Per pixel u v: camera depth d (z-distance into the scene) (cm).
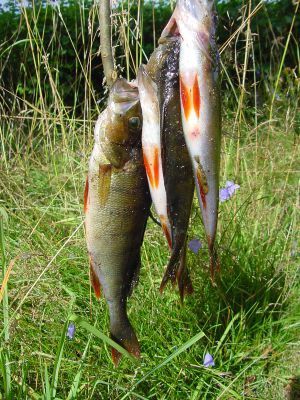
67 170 115
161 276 90
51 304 81
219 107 45
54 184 113
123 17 85
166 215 47
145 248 92
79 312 84
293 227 102
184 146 47
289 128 129
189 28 43
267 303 90
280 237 104
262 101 151
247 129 126
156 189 46
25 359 71
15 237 98
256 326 88
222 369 81
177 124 46
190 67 44
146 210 53
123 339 57
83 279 90
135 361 56
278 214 108
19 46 162
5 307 64
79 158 118
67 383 73
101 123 50
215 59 44
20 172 115
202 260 89
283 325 90
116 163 51
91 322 81
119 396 74
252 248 98
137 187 52
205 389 79
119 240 53
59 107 104
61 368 74
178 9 44
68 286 88
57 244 92
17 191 110
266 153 116
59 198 110
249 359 85
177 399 76
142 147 47
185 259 51
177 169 47
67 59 172
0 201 103
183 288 52
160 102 46
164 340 82
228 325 83
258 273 94
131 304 85
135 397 74
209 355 78
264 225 104
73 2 172
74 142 122
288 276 95
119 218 52
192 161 45
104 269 54
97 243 53
